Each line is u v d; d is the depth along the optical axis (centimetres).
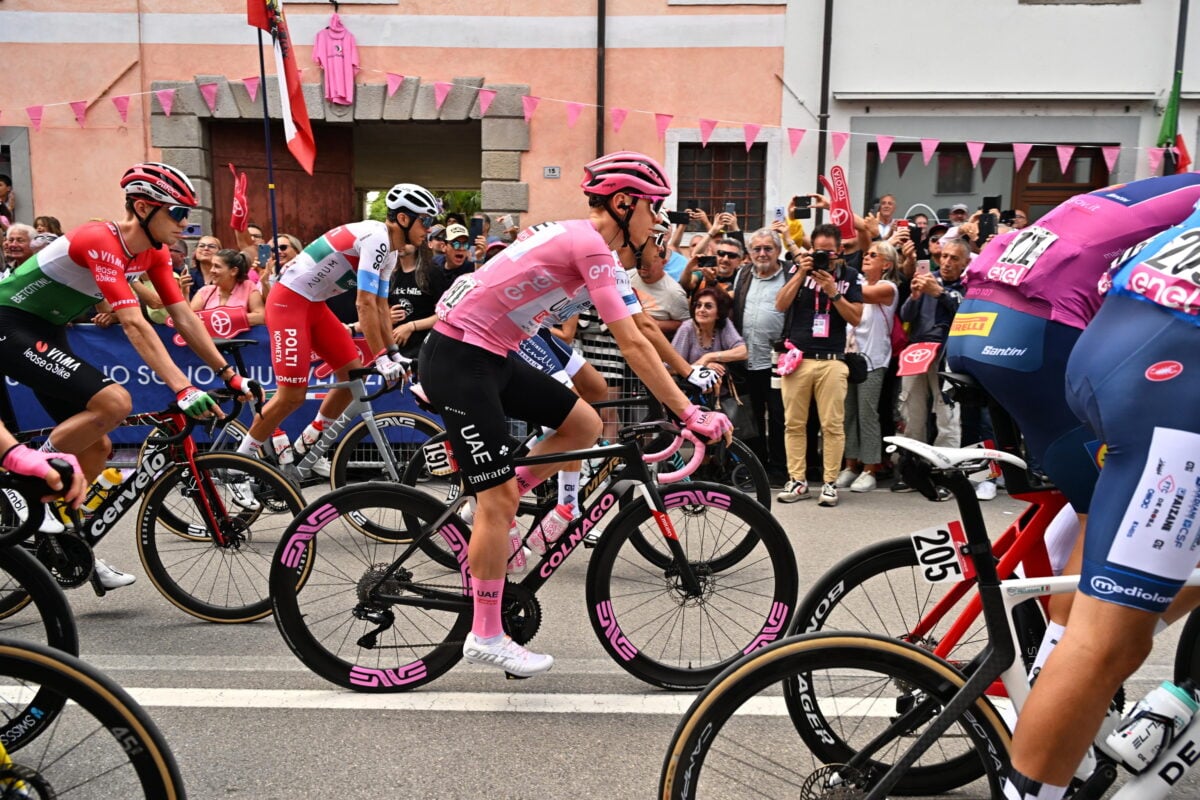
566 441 294
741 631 306
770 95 877
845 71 871
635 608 323
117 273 332
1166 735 171
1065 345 195
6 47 891
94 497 335
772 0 862
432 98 891
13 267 608
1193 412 138
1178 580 139
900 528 461
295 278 439
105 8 884
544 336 368
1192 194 196
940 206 896
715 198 900
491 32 883
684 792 165
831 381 504
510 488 255
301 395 454
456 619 274
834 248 505
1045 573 206
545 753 235
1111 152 834
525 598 269
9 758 177
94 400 330
